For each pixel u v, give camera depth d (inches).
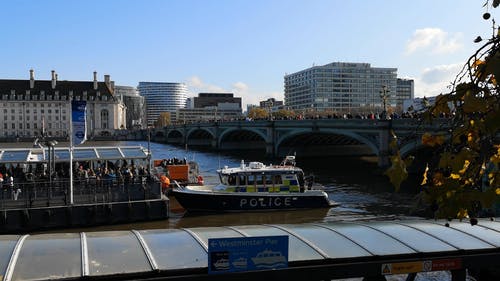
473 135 122.4
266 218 1274.6
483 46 113.9
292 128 2847.0
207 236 467.5
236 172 1344.7
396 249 448.8
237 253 385.7
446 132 131.6
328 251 438.6
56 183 1179.3
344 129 2268.7
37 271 369.7
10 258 385.4
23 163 1338.6
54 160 1347.2
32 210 1117.7
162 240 451.2
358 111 6742.1
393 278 698.2
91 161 1414.9
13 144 4618.6
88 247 423.5
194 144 5826.8
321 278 418.9
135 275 379.6
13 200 1137.4
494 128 112.0
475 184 125.0
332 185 1839.3
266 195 1337.4
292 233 485.7
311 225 527.8
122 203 1191.6
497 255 458.0
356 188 1752.0
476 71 115.0
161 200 1228.5
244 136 4407.0
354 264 427.2
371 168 2477.9
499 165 124.3
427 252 444.5
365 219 1230.3
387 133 1993.1
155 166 2016.5
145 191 1240.8
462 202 123.9
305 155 3238.2
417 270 441.4
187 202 1320.1
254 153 3929.6
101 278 372.2
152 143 6250.0
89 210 1159.0
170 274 386.0
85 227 1155.9
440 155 128.6
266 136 3240.7
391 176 132.0
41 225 1122.0
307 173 2262.6
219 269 383.9
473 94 114.2
